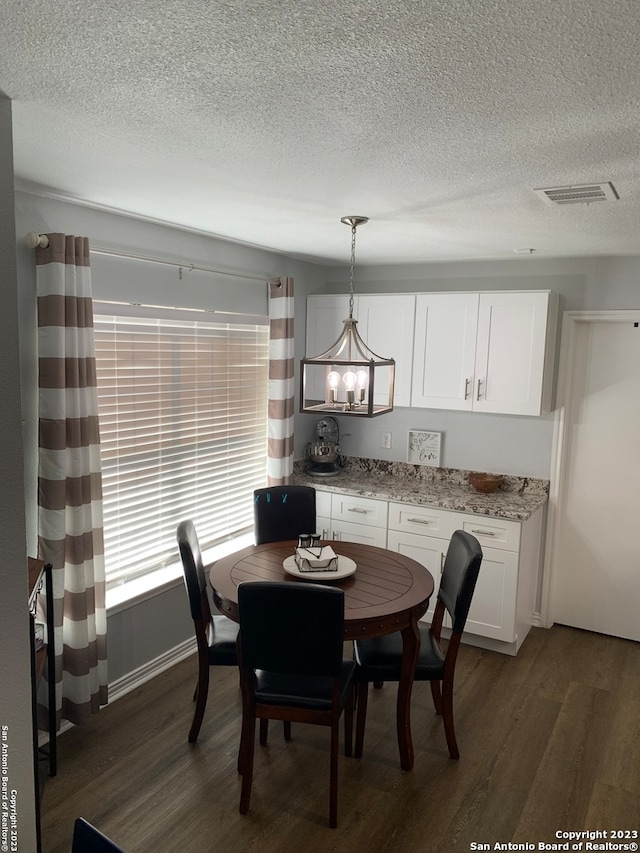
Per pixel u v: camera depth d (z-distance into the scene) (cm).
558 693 351
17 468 174
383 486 445
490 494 424
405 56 134
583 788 273
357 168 220
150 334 344
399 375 438
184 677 360
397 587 293
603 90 148
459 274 447
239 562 320
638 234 319
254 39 128
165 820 250
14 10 117
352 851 237
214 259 379
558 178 223
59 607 284
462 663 384
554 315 400
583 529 427
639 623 416
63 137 194
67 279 274
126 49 134
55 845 235
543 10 113
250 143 196
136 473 345
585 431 419
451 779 278
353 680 279
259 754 293
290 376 436
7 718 176
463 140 187
